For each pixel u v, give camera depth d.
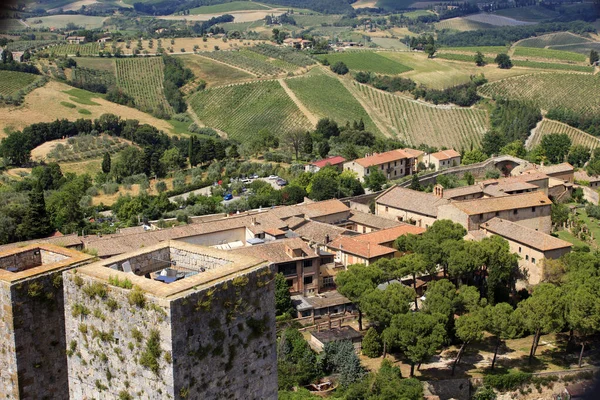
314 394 100.00
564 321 109.88
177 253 39.78
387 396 96.81
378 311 108.81
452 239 132.75
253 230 142.00
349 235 144.25
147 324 33.00
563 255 132.00
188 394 33.41
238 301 35.19
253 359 36.22
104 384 35.12
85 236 135.88
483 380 104.62
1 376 37.56
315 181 185.00
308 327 118.31
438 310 109.56
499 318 106.94
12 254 39.72
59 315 37.94
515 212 152.75
